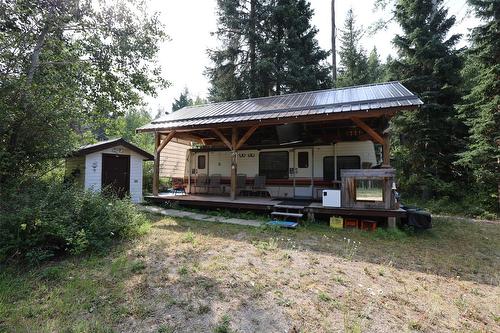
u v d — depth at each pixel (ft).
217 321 9.29
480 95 36.37
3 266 13.17
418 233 23.49
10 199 16.65
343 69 80.43
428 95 42.37
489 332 9.45
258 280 12.40
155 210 30.66
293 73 55.77
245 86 58.44
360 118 26.63
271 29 59.88
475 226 28.60
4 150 18.74
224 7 56.70
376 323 9.43
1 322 9.09
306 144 32.42
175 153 50.47
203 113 34.45
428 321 9.81
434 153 43.57
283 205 26.84
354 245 18.97
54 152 22.08
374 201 23.40
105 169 35.12
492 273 15.20
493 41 34.94
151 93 28.91
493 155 34.78
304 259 15.56
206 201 30.76
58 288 11.43
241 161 36.04
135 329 8.81
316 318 9.57
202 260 14.79
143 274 12.86
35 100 20.49
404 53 46.16
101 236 16.89
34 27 22.79
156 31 26.78
